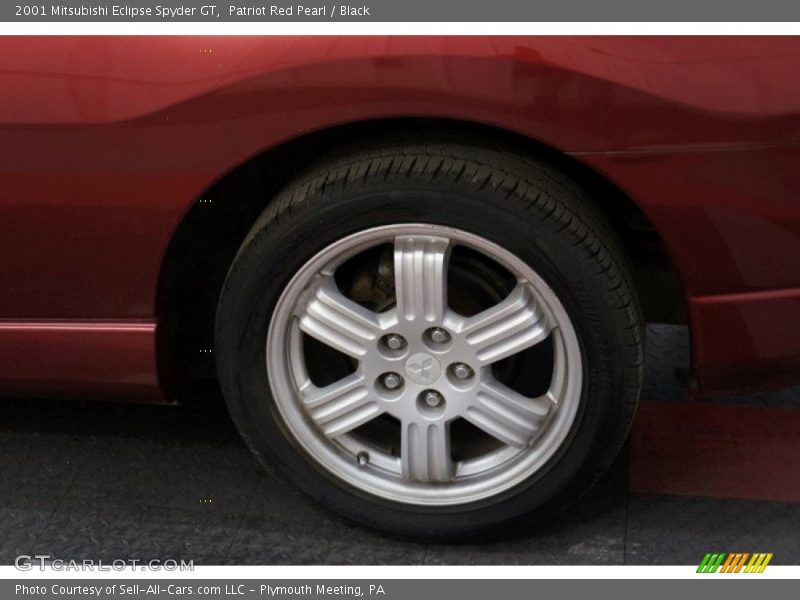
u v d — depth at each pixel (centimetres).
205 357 305
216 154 247
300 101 240
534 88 235
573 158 244
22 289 270
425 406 271
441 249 253
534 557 281
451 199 246
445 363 264
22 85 246
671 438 314
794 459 306
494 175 245
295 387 275
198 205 263
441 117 241
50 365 278
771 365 263
